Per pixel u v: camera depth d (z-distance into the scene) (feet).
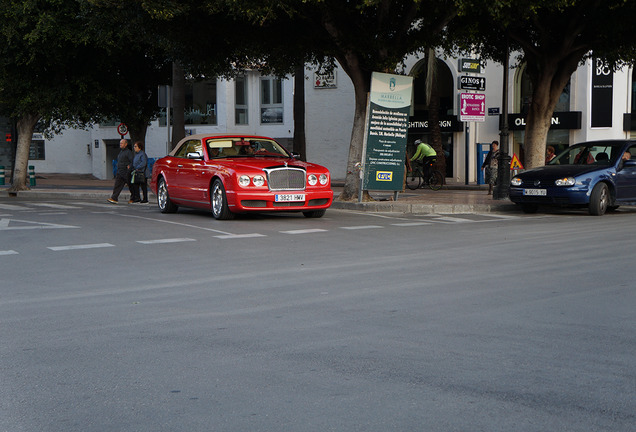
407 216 55.98
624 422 13.08
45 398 14.75
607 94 108.88
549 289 25.95
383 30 62.49
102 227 46.98
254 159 52.42
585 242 38.73
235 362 17.13
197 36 65.26
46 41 87.92
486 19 68.23
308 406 14.06
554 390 14.87
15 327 21.04
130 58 97.04
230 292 26.02
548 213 59.06
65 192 95.45
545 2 56.24
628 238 40.06
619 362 16.83
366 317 21.80
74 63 94.73
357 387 15.17
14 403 14.47
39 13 84.84
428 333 19.76
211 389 15.16
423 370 16.33
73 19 85.87
